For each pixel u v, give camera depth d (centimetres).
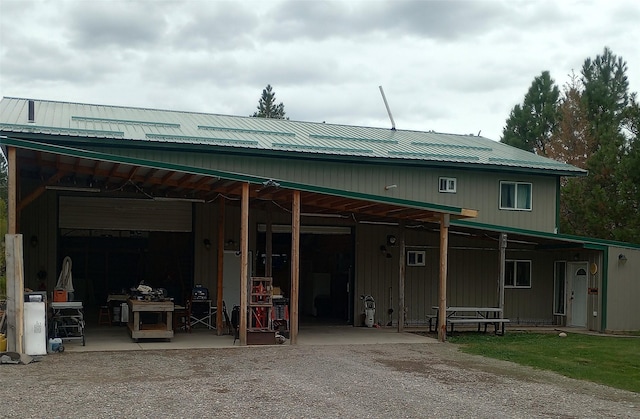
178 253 1727
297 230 1303
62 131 1434
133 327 1319
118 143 1473
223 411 718
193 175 1283
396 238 1811
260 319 1338
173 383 874
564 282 1906
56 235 1554
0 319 1199
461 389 885
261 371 984
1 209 1705
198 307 1590
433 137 2223
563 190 2614
